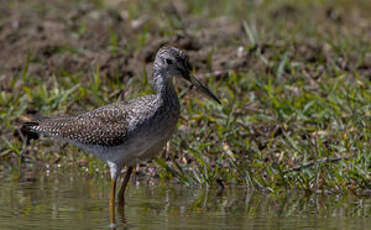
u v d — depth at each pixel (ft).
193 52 51.49
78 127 35.81
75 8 63.05
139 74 49.08
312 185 36.58
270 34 55.57
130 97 44.96
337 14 64.49
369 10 68.44
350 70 48.83
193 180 38.24
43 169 41.55
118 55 51.42
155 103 34.17
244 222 29.94
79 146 36.52
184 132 42.04
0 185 37.45
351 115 41.39
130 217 30.89
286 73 48.16
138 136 34.22
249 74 47.65
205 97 45.52
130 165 35.24
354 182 36.24
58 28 57.26
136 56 50.93
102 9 63.52
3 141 44.37
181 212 31.83
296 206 33.06
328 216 31.04
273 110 43.09
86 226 29.35
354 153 38.17
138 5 65.41
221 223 29.76
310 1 69.31
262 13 64.69
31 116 45.39
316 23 61.41
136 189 37.06
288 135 40.65
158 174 39.86
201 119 43.06
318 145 39.04
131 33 57.06
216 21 60.54
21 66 51.21
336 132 40.60
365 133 38.47
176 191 36.52
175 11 59.00
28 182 38.27
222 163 39.58
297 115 42.55
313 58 50.34
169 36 53.83
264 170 38.40
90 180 39.11
